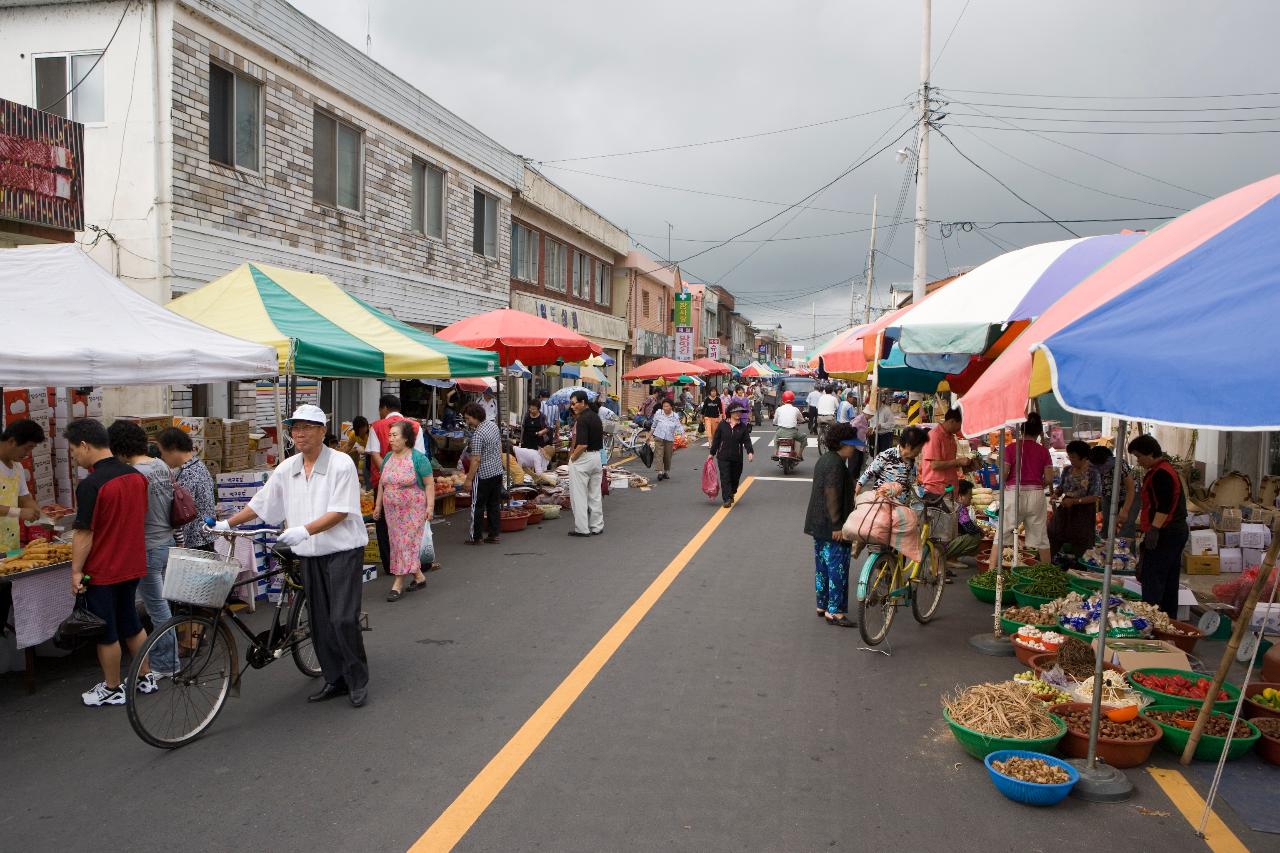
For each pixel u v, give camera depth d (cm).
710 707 553
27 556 601
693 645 689
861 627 667
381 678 610
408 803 421
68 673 625
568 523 1329
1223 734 476
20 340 612
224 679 531
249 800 426
